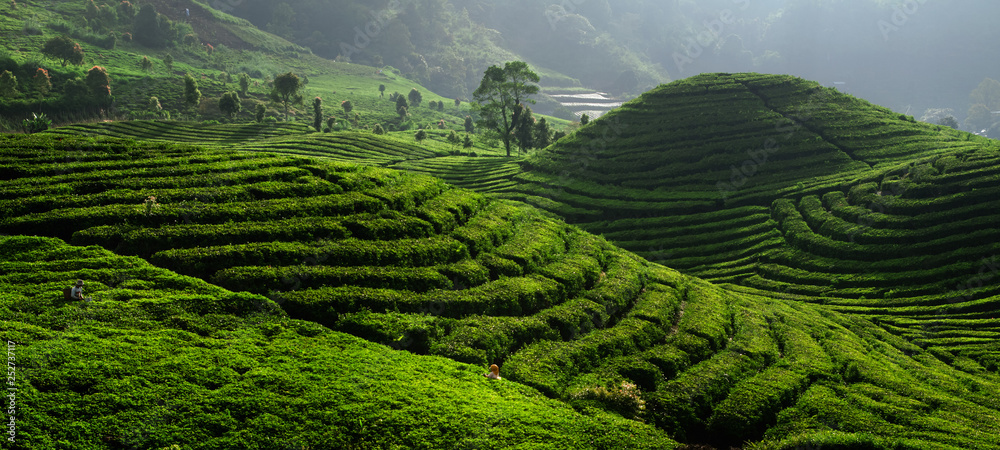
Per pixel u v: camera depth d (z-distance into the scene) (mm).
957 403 26875
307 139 96688
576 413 20859
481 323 26422
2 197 27203
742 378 27453
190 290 22797
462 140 120375
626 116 87000
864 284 47812
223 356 19344
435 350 24047
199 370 18312
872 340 37844
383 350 22266
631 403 22922
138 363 17969
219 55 174125
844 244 51656
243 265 25625
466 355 24016
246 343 20531
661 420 23234
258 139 99438
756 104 83062
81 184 29609
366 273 27000
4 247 23391
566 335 28781
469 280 30141
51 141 34844
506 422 18734
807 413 24719
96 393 16328
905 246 49156
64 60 118375
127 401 16328
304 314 23609
